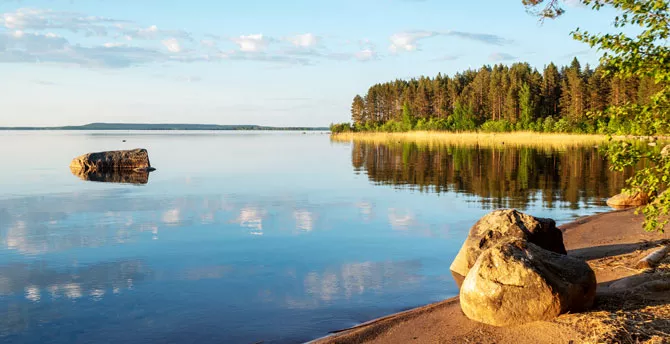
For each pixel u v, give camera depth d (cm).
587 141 6519
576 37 607
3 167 3288
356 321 662
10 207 1638
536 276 569
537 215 1439
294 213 1516
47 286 805
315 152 5216
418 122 10869
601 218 1305
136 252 1034
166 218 1434
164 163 3662
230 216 1465
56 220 1403
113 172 2958
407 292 779
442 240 1146
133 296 757
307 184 2311
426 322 621
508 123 8606
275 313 689
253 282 830
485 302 584
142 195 1931
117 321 657
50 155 4700
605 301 607
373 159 3975
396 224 1338
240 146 6844
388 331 602
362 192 2009
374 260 973
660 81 580
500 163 3281
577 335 510
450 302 698
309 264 945
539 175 2559
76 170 3052
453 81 12444
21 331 624
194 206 1659
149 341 596
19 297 751
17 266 925
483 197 1833
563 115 9306
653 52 579
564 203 1667
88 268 915
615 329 507
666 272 711
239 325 645
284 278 854
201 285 814
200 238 1169
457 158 3788
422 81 12638
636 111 602
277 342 595
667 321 522
